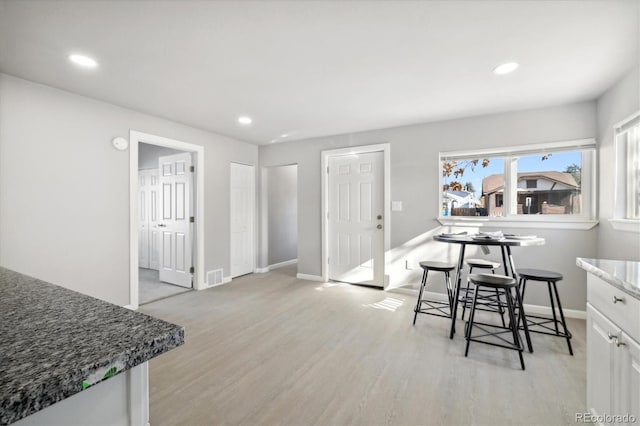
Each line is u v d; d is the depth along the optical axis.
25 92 2.55
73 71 2.39
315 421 1.56
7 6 1.60
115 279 3.14
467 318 3.02
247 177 4.98
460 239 2.50
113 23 1.77
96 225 3.00
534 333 2.66
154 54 2.13
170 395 1.77
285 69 2.36
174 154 4.47
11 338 0.57
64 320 0.67
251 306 3.41
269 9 1.65
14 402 0.39
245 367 2.09
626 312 1.17
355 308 3.34
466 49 2.07
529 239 2.50
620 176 2.59
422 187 3.77
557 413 1.61
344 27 1.83
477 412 1.62
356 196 4.32
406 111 3.32
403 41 1.98
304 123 3.81
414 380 1.93
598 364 1.40
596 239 2.95
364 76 2.48
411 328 2.78
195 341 2.51
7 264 2.48
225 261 4.51
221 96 2.92
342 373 2.01
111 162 3.12
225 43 1.99
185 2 1.59
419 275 3.78
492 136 3.40
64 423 0.49
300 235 4.75
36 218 2.62
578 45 2.01
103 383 0.54
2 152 2.44
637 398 1.10
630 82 2.37
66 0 1.56
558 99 2.95
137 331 0.61
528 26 1.81
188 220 4.16
